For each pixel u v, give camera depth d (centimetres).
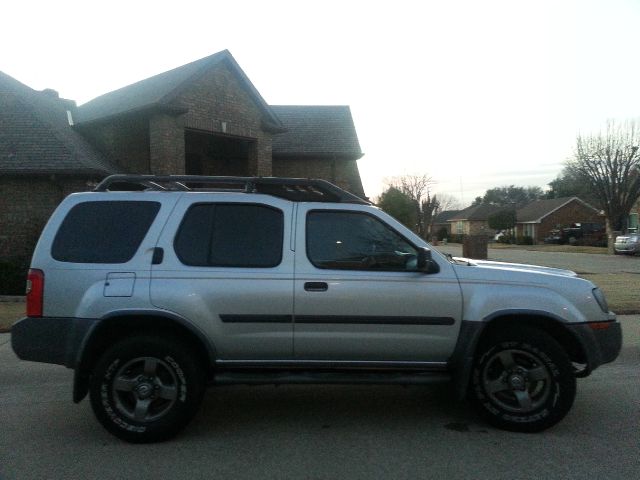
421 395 529
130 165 1592
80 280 407
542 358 412
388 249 431
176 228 422
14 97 1481
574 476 345
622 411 470
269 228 429
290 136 2025
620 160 3244
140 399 403
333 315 414
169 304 404
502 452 384
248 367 421
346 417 465
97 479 345
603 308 434
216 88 1530
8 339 782
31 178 1288
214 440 412
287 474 351
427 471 354
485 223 7138
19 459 377
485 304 416
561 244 4562
